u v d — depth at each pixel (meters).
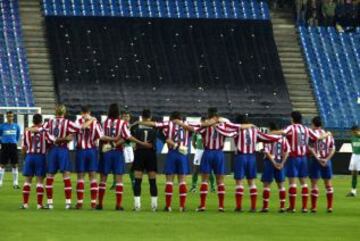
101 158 61.59
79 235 46.44
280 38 139.25
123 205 66.12
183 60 132.88
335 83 135.25
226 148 115.94
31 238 44.81
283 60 136.75
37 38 131.38
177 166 61.56
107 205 65.62
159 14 136.00
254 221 55.22
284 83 133.38
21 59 127.94
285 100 131.50
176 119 61.53
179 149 61.34
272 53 135.75
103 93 127.19
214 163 61.72
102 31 132.50
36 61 129.00
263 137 61.97
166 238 45.84
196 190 84.06
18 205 64.50
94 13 134.00
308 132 62.91
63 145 61.25
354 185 81.56
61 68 127.81
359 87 135.38
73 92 126.12
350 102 133.62
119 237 45.91
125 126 60.84
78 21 132.38
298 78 135.25
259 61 134.75
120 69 130.12
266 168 62.59
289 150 62.47
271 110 130.25
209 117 61.84
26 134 61.22
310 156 63.66
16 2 133.50
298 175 62.94
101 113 125.38
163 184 92.25
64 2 133.62
